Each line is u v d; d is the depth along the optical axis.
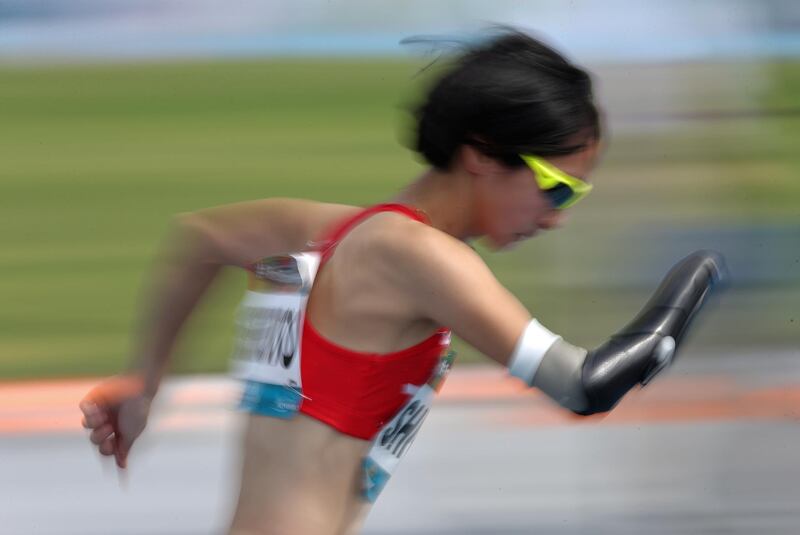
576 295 21.19
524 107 6.52
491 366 17.75
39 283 23.25
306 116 34.28
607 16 38.19
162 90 36.88
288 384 6.87
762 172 27.16
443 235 6.52
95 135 33.06
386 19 41.34
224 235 7.74
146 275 23.81
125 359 19.25
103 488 14.44
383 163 30.44
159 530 13.52
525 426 15.80
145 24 42.34
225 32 41.53
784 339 18.53
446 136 6.71
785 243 22.98
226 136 32.91
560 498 13.84
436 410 16.25
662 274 21.95
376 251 6.57
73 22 42.25
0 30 41.34
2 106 35.47
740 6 37.78
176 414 16.31
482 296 6.32
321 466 6.78
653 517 13.38
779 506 13.59
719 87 32.31
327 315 6.77
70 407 17.05
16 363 18.98
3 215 27.28
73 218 27.19
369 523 13.39
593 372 6.27
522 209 6.75
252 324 7.34
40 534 13.42
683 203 25.06
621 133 29.28
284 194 28.39
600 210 24.88
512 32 7.14
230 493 14.34
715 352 18.03
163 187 29.17
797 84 32.75
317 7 43.03
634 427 15.68
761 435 15.37
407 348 6.68
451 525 13.32
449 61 6.95
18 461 15.07
